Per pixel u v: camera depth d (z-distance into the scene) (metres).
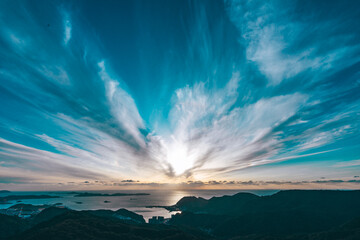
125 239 128.25
